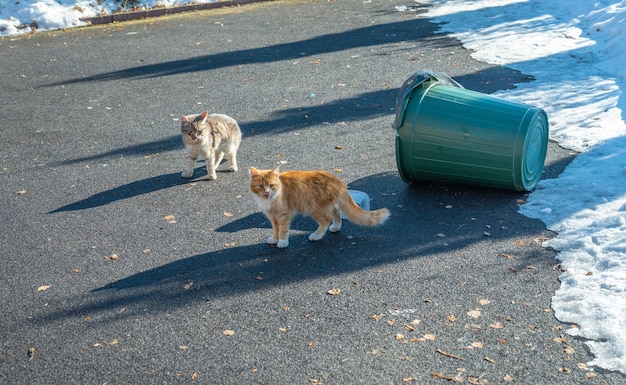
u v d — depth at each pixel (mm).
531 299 3352
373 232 3945
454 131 4125
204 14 8883
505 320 3232
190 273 3633
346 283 3518
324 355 3080
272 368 3027
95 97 6070
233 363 3059
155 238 3945
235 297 3447
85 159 4938
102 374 3035
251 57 6961
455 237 3854
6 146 5176
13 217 4207
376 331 3199
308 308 3357
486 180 4203
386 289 3463
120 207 4281
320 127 5297
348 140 5051
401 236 3891
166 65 6812
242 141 5121
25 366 3090
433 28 7750
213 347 3148
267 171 3703
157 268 3682
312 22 8281
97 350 3158
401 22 8102
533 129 4117
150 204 4305
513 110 4109
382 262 3668
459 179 4285
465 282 3486
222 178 4613
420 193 4328
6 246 3912
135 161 4887
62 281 3605
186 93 6094
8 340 3234
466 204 4176
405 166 4316
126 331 3262
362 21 8227
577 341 3092
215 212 4195
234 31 7988
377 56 6832
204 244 3873
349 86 6086
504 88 5805
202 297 3455
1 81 6512
